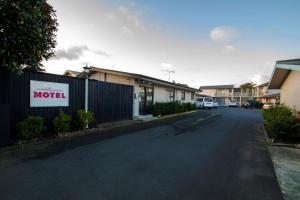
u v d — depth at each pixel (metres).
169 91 20.77
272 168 5.24
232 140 8.49
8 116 6.26
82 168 4.80
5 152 5.77
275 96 43.06
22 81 7.14
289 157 6.25
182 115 18.81
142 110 16.14
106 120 11.26
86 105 9.68
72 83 9.04
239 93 56.62
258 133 10.45
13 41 5.87
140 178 4.36
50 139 7.36
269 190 4.00
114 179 4.26
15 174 4.34
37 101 7.62
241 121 15.56
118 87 12.19
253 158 6.06
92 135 8.47
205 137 8.94
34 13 5.95
